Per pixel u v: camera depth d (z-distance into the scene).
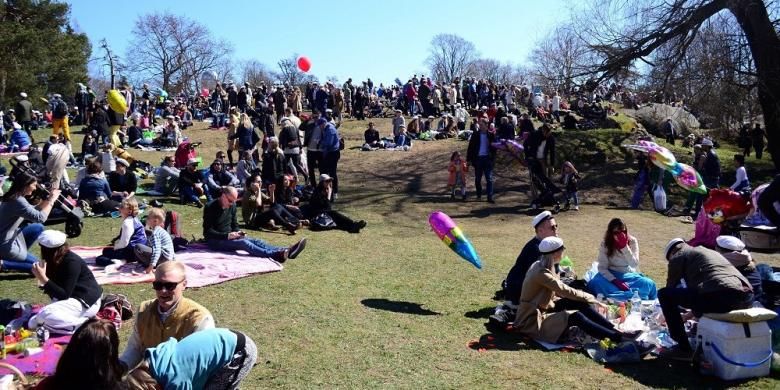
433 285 8.93
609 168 20.86
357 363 5.90
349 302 7.88
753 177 21.56
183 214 13.71
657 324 6.99
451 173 18.22
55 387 3.27
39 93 39.69
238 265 9.21
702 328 6.01
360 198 18.12
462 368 5.89
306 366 5.77
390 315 7.43
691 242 8.97
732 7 21.05
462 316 7.55
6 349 5.73
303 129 18.88
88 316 6.38
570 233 13.73
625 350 6.20
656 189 16.86
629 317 6.99
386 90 41.72
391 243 11.95
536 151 16.88
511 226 14.65
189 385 3.64
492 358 6.18
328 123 16.55
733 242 6.88
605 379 5.75
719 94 22.30
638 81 23.48
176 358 3.64
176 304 4.27
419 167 22.61
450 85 35.81
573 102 33.06
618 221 8.02
